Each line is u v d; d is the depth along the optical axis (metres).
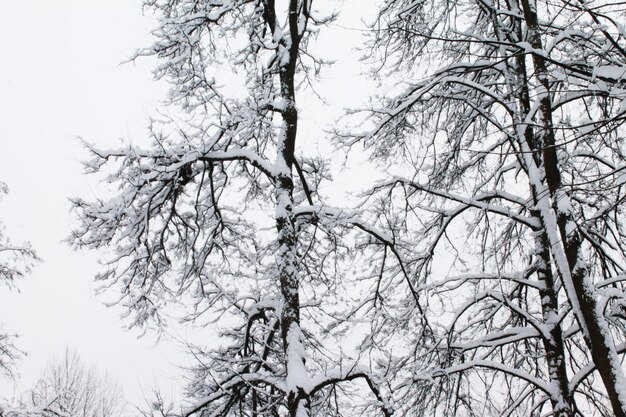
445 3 10.05
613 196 7.24
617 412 6.35
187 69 8.31
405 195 9.21
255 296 8.68
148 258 8.03
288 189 8.15
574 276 6.99
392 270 9.47
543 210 8.64
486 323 9.73
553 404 8.14
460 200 9.17
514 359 9.70
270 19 9.38
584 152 8.45
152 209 7.85
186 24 8.14
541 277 9.16
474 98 10.29
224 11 8.39
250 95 7.82
